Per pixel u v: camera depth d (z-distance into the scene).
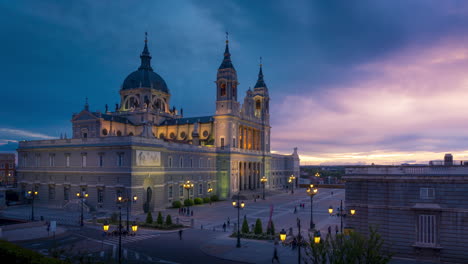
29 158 97.25
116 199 79.88
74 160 88.12
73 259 33.69
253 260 41.84
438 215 36.84
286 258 42.50
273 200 113.19
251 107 138.62
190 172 103.38
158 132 132.25
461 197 36.12
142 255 43.66
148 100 128.88
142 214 78.75
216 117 121.50
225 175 117.31
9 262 25.36
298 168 183.25
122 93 133.38
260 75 151.38
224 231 59.25
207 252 45.31
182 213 79.81
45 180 93.12
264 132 146.12
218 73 123.56
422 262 36.84
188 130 128.50
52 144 92.44
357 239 26.23
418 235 37.69
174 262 40.81
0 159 143.75
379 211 39.56
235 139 123.00
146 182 84.50
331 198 119.00
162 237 54.38
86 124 113.88
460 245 35.81
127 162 79.00
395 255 38.50
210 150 114.38
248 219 72.62
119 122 120.25
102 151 83.06
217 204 100.94
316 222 68.94
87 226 62.31
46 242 49.75
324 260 25.89
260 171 141.62
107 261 37.69
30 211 81.44
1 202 88.56
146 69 135.88
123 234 55.12
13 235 53.66
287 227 63.72
